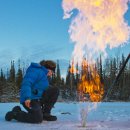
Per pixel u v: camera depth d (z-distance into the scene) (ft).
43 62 21.66
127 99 97.14
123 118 22.47
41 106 21.02
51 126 17.97
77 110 31.63
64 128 17.02
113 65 79.15
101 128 16.97
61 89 103.50
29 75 20.51
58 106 41.98
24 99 20.18
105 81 79.56
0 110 31.81
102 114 26.23
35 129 16.67
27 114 19.72
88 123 19.20
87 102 26.78
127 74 102.83
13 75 138.31
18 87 120.16
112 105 44.21
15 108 20.71
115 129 16.56
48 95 20.97
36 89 20.53
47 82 21.02
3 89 104.94
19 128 17.11
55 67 21.77
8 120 20.80
